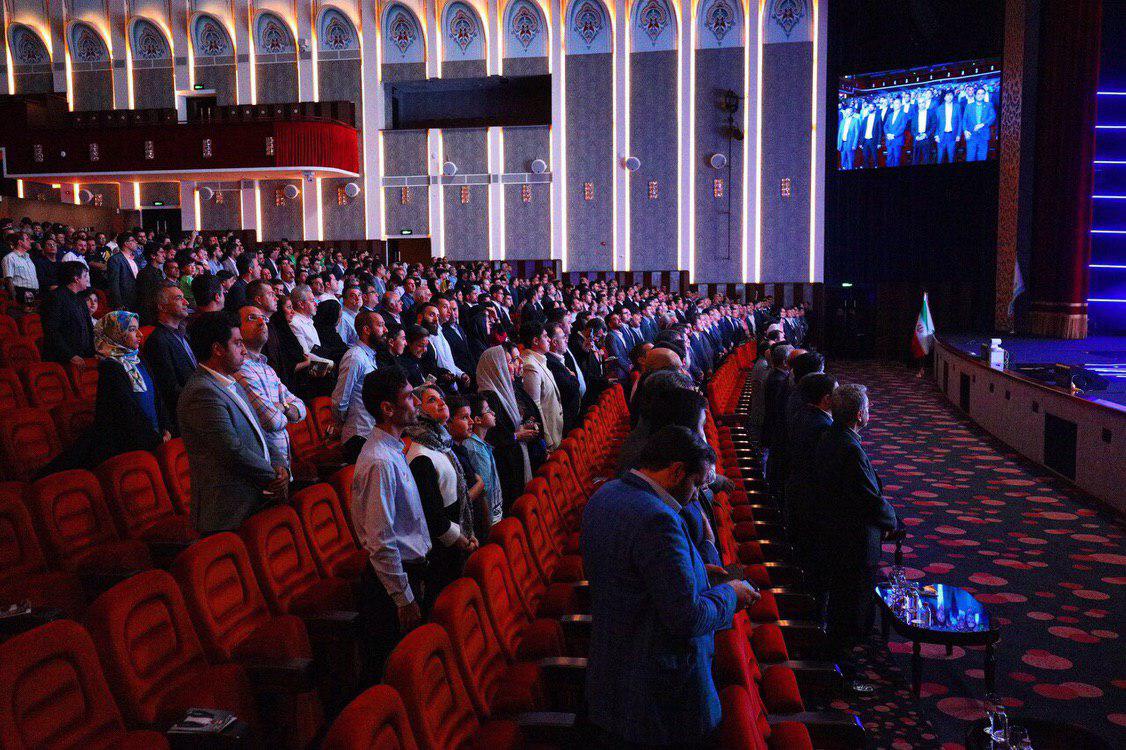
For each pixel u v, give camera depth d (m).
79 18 22.84
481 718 2.66
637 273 22.36
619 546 2.28
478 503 4.33
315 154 20.64
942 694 4.24
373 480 3.07
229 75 22.61
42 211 20.17
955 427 12.10
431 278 13.72
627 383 10.11
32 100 21.69
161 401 4.60
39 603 3.14
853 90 21.52
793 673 3.08
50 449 5.01
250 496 3.48
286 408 4.12
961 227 21.41
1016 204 19.30
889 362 21.44
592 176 22.33
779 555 4.61
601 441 7.01
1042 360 13.64
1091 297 19.06
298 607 3.31
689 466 2.35
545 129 22.38
